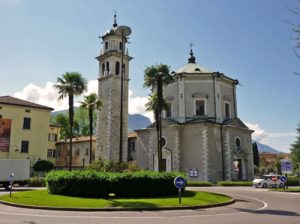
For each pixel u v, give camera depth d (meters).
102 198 22.36
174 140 48.34
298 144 57.66
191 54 58.84
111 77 57.53
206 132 46.28
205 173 45.06
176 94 51.16
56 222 13.66
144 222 13.79
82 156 68.38
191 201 20.61
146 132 53.56
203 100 50.28
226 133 47.97
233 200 22.45
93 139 67.38
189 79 50.97
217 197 23.59
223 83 52.28
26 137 52.94
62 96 39.03
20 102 54.28
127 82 59.72
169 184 24.66
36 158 53.28
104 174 23.86
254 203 21.86
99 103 48.16
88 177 23.33
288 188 38.38
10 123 51.44
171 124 48.78
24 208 18.64
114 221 14.09
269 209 18.72
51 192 24.34
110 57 58.69
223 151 47.50
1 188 37.72
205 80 50.84
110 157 54.44
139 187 23.72
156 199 21.52
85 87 39.75
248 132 52.88
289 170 35.09
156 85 36.62
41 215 15.99
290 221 13.99
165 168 48.66
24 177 37.00
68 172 24.33
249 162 51.38
